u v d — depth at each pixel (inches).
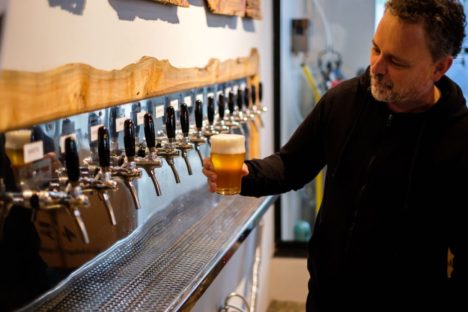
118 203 69.8
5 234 50.1
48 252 56.5
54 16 57.1
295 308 148.9
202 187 97.9
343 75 157.8
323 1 155.3
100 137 57.9
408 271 64.7
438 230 63.6
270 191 74.0
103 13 66.2
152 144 67.9
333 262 69.1
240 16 113.3
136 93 71.3
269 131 145.9
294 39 155.5
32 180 53.1
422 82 59.8
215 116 97.8
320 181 162.4
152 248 75.0
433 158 62.6
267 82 141.9
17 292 52.0
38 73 52.7
